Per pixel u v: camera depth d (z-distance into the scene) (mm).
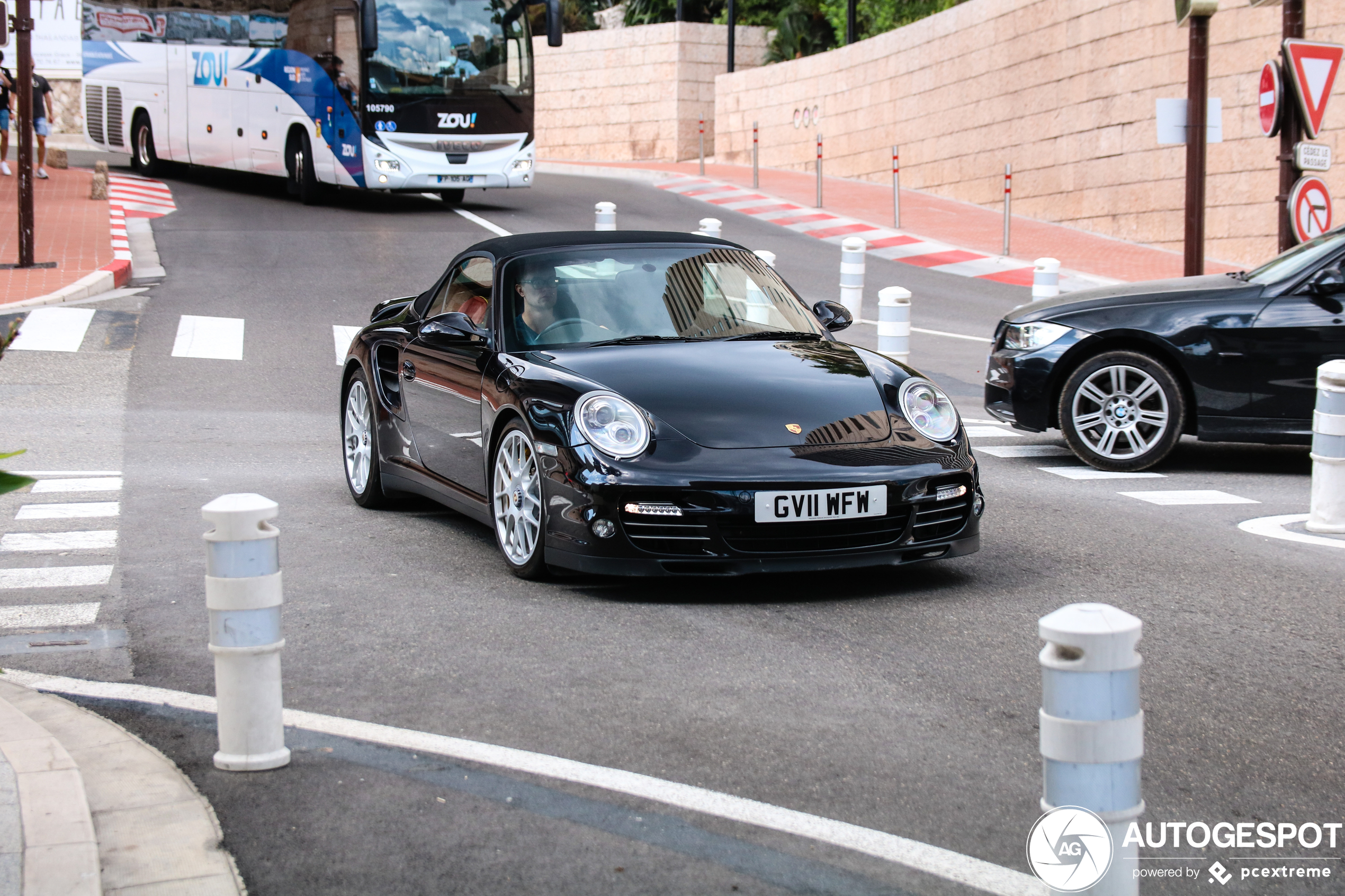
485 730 4051
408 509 7477
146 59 26594
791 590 5727
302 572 6012
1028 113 25953
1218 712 4227
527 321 6344
